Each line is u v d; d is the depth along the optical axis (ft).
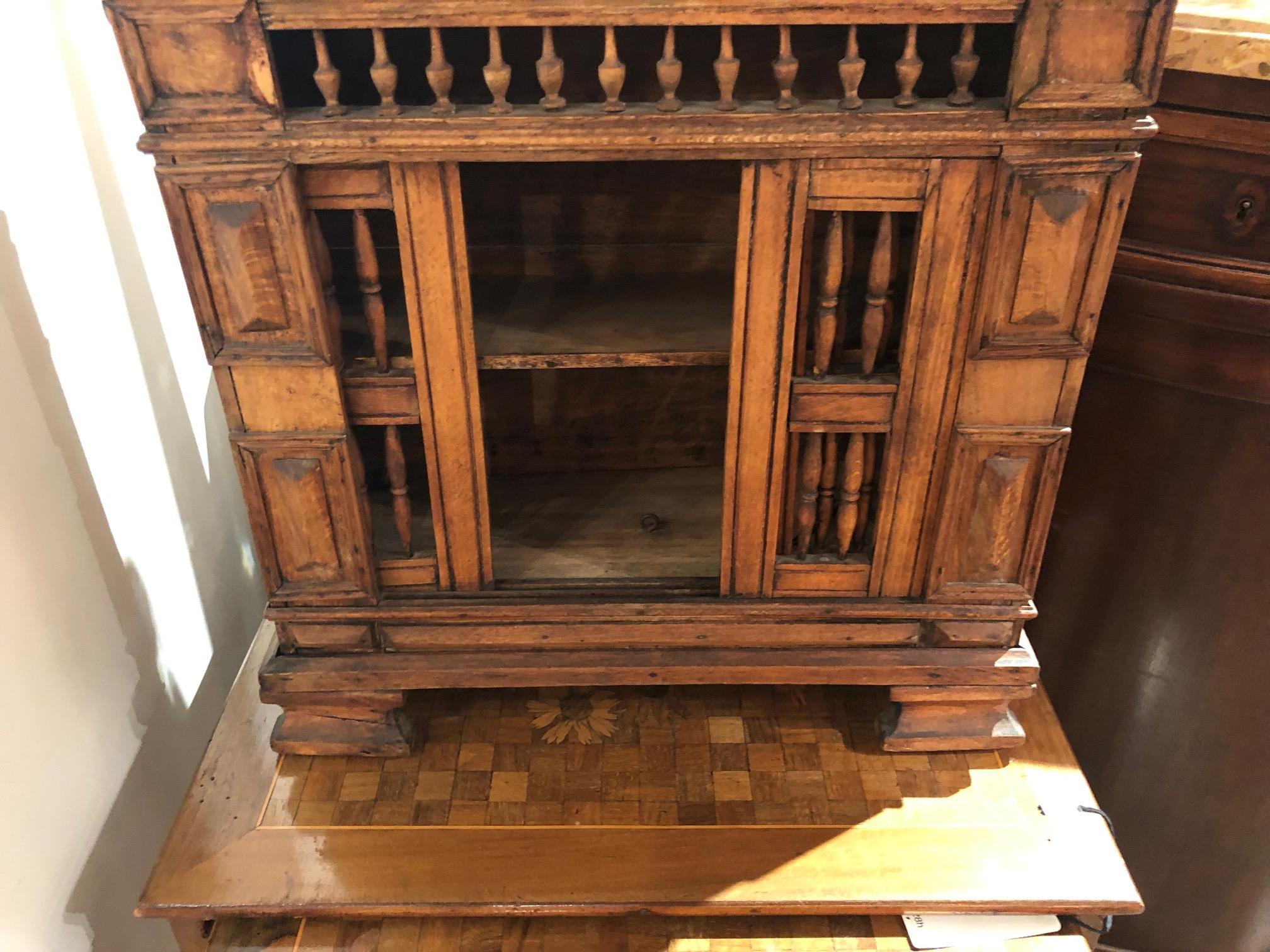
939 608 3.43
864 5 2.55
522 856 3.31
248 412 3.08
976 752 3.71
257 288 2.86
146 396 3.93
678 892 3.20
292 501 3.22
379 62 2.65
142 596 3.86
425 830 3.40
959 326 2.96
